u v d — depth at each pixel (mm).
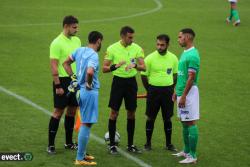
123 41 27438
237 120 34312
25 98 37344
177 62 28672
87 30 63906
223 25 70250
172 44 57875
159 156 26953
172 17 75000
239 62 51500
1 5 77812
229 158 26953
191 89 25469
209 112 36062
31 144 27781
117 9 80188
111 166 25109
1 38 58000
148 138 28031
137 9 81062
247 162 26406
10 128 30391
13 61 48719
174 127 32469
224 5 88000
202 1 91375
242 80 45219
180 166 25469
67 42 26906
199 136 30656
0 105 35250
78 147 24938
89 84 24203
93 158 25969
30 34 60875
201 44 58812
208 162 26219
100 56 51688
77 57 25094
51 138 26422
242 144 29359
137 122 33156
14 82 41844
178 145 29031
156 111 28016
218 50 56344
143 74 28422
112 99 27234
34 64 48094
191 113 25500
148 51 54562
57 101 26500
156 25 68688
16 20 68625
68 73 25453
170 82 28188
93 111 24641
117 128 31703
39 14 73188
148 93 28141
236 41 60906
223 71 47969
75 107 27234
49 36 60281
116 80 27312
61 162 25266
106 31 63906
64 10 77188
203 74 46750
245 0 93500
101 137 29781
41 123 31703
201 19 74188
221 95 40719
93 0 86625
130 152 27391
